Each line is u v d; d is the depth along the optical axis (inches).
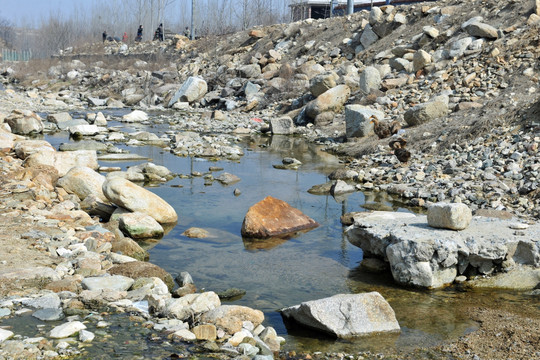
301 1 1648.6
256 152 612.1
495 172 443.5
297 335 207.9
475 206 385.4
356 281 264.2
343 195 431.5
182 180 465.4
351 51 1016.9
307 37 1143.6
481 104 613.0
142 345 184.2
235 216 368.2
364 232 287.9
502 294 249.8
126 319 203.5
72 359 172.1
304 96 868.0
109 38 2086.6
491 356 188.2
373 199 420.5
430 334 208.2
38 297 214.2
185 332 193.0
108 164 508.7
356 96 797.2
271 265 283.1
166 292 233.5
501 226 287.1
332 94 777.6
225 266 279.3
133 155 549.0
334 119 767.1
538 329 208.1
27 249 264.4
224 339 194.1
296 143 677.9
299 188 452.4
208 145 621.9
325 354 192.5
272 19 1899.6
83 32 2672.2
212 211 378.0
